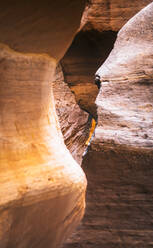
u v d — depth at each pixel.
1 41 1.88
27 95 2.27
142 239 3.68
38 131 2.47
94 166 4.50
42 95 2.53
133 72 4.55
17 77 2.12
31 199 2.02
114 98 4.72
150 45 4.54
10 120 2.10
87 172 4.48
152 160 4.12
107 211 4.02
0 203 1.75
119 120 4.58
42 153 2.36
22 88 2.20
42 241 2.35
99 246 3.66
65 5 2.13
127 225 3.82
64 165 2.62
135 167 4.21
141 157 4.23
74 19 2.38
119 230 3.80
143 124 4.33
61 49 2.62
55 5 2.04
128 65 4.64
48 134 2.66
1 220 1.77
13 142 2.07
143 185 4.05
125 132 4.48
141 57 4.52
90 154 4.66
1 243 1.79
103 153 4.56
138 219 3.85
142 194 4.00
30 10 1.88
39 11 1.95
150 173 4.07
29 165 2.13
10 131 2.08
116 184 4.21
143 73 4.43
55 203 2.34
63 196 2.44
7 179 1.88
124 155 4.38
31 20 1.96
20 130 2.20
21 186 1.94
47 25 2.14
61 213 2.53
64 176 2.50
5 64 1.98
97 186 4.28
